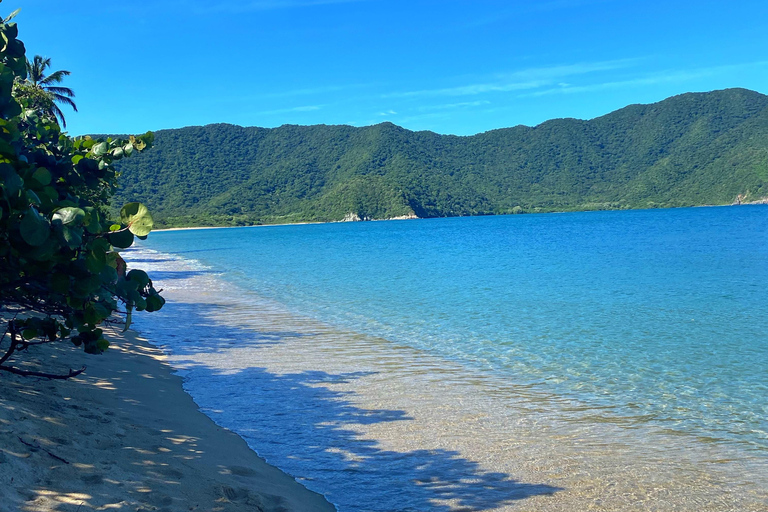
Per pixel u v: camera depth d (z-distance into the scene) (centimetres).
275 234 11262
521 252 4003
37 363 738
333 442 591
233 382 831
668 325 1290
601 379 853
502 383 829
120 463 439
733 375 867
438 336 1200
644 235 5981
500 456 555
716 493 472
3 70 395
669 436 611
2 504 317
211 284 2308
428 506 451
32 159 479
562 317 1420
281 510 409
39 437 444
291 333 1238
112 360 884
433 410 702
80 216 319
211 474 463
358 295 1900
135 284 423
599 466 530
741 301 1619
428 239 6831
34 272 353
